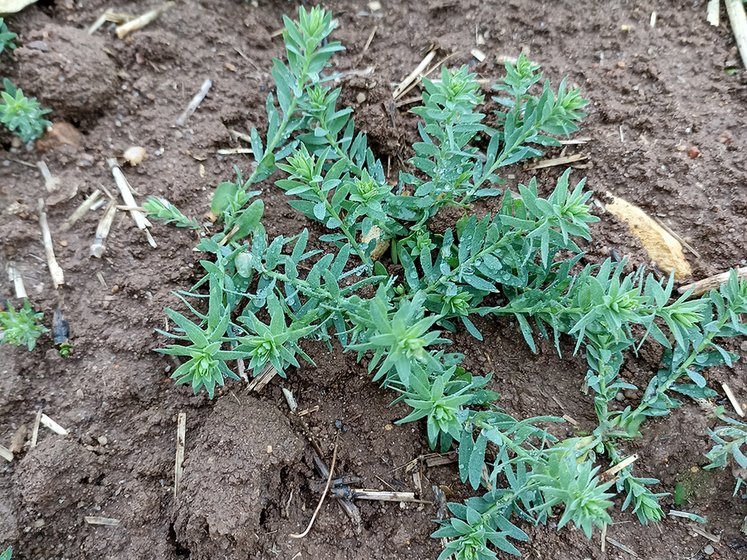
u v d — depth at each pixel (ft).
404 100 0.79
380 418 0.69
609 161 0.76
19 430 0.63
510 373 0.72
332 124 0.70
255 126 0.76
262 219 0.72
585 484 0.51
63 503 0.61
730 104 0.77
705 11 0.83
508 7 0.83
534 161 0.78
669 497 0.67
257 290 0.65
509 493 0.60
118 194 0.69
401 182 0.75
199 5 0.78
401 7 0.84
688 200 0.73
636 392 0.70
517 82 0.68
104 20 0.74
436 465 0.69
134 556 0.62
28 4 0.71
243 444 0.63
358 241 0.74
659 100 0.77
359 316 0.60
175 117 0.73
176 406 0.66
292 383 0.69
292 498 0.66
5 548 0.59
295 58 0.67
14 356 0.63
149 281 0.67
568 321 0.69
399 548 0.65
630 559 0.64
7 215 0.66
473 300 0.71
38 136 0.69
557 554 0.64
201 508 0.61
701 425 0.66
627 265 0.72
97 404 0.64
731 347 0.69
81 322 0.65
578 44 0.82
